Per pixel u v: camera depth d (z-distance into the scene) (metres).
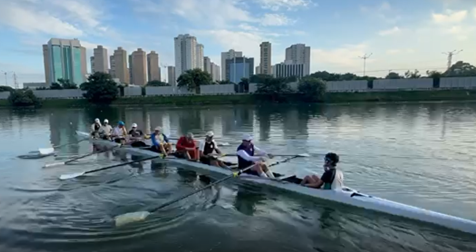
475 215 7.09
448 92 69.25
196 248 5.77
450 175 10.08
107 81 73.56
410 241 5.93
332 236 6.18
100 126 19.36
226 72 164.50
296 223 6.79
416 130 20.89
